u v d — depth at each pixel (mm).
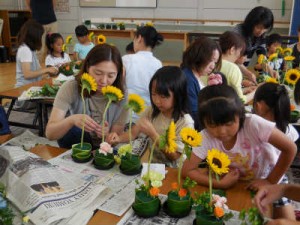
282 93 1535
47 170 1063
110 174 1140
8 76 5812
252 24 2812
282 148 1131
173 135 896
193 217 912
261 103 1560
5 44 7387
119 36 6090
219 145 1196
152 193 898
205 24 7016
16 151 1142
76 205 921
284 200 1301
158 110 1487
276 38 3582
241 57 2783
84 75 1217
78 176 1102
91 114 1580
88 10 7797
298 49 3795
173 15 7250
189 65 1832
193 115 1545
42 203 894
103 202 961
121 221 878
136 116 1786
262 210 893
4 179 995
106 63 1378
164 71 1387
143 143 1493
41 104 2600
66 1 7859
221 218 847
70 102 1528
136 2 7379
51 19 5422
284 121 1551
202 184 1092
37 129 2871
